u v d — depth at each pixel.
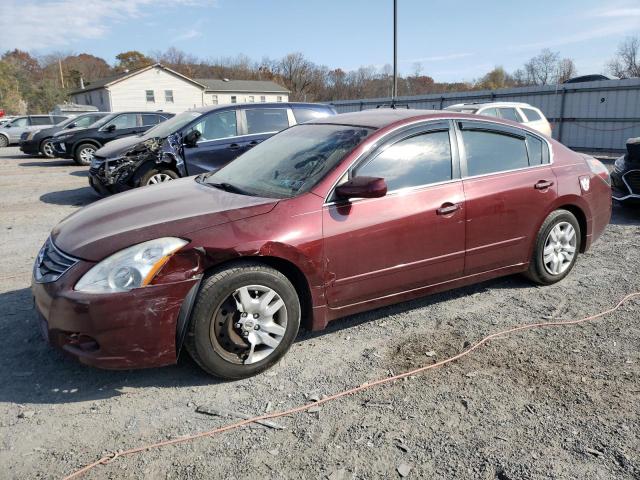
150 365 2.98
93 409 2.92
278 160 3.96
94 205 3.84
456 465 2.43
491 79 63.19
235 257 3.07
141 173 8.52
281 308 3.27
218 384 3.18
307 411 2.88
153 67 51.16
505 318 4.07
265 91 64.94
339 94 77.94
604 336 3.74
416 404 2.93
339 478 2.36
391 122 3.83
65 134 15.55
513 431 2.68
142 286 2.88
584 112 18.73
